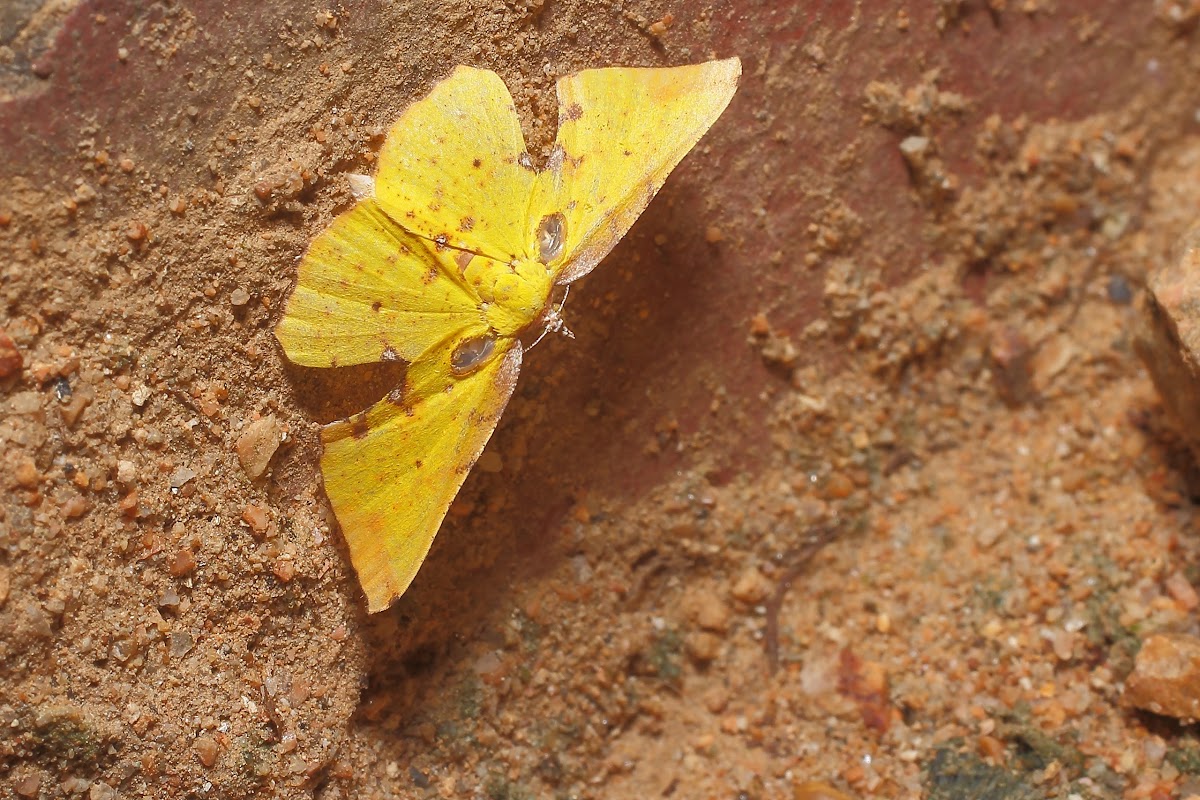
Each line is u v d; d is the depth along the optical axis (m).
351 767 0.16
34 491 0.15
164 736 0.15
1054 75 0.18
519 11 0.16
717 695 0.17
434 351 0.15
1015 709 0.17
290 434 0.16
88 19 0.15
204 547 0.16
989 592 0.17
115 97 0.15
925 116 0.17
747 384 0.17
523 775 0.17
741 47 0.17
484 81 0.15
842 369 0.17
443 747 0.16
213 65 0.16
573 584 0.17
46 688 0.15
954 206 0.17
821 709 0.17
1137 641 0.17
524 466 0.17
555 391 0.17
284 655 0.16
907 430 0.17
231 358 0.16
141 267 0.15
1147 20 0.18
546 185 0.15
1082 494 0.17
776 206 0.17
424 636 0.16
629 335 0.17
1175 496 0.17
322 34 0.16
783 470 0.17
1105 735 0.16
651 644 0.17
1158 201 0.18
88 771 0.15
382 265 0.15
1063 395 0.18
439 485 0.15
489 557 0.17
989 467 0.17
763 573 0.17
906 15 0.17
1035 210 0.18
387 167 0.15
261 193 0.16
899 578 0.17
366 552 0.15
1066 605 0.17
